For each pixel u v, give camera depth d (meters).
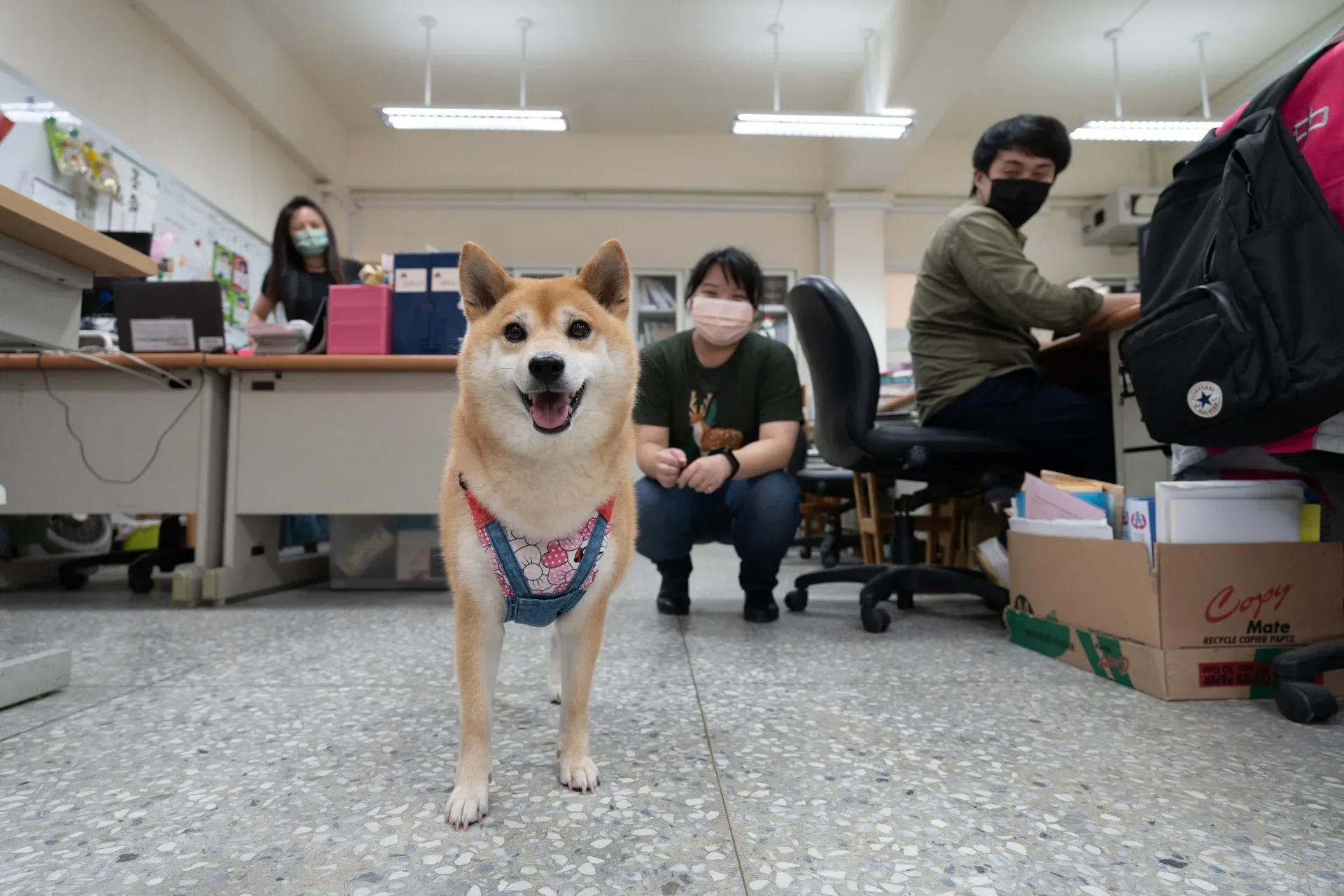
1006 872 0.76
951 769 1.04
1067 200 6.83
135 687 1.48
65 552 3.33
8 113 3.19
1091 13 5.11
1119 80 5.92
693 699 1.40
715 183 6.92
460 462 1.02
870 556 3.43
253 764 1.07
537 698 1.43
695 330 2.18
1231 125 1.34
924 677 1.55
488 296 1.13
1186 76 5.91
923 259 2.32
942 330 2.19
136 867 0.77
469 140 6.84
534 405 0.98
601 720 1.27
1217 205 1.29
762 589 2.24
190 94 4.54
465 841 0.84
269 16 5.18
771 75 6.00
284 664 1.67
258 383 2.60
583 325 1.07
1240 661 1.38
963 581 2.15
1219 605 1.39
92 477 2.55
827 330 2.02
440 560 2.95
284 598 2.71
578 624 1.05
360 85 6.08
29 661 1.38
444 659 1.72
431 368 2.56
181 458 2.57
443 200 6.78
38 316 1.45
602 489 1.03
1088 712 1.30
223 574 2.53
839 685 1.50
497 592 0.99
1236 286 1.18
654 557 2.28
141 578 2.83
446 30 5.38
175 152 4.39
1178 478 1.67
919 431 2.06
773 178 6.94
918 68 4.83
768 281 6.94
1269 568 1.39
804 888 0.73
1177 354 1.26
